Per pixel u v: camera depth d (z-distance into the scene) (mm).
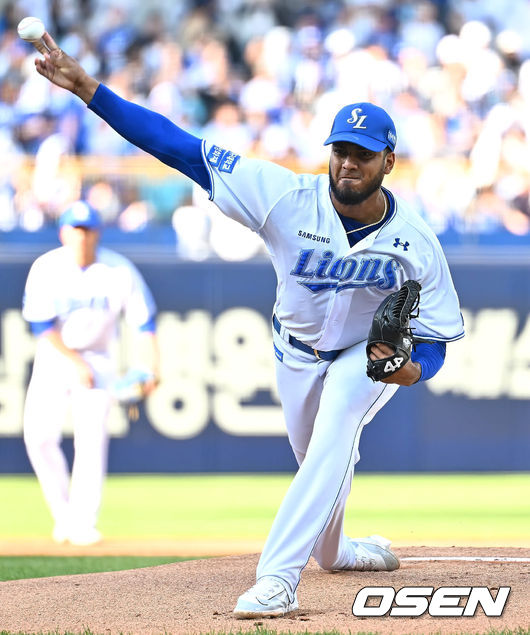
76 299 28000
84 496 27250
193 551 25203
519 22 48125
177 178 38750
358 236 13703
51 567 22344
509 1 48531
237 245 37375
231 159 13977
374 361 12961
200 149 14000
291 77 46125
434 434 36344
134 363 33750
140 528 28891
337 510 14875
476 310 36625
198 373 35844
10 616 14555
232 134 44562
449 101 45094
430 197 40469
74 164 39062
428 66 47156
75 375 27688
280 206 13781
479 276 36594
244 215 13953
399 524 28844
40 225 39094
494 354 36562
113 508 32188
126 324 33781
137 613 14375
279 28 48469
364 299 13969
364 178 13203
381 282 13836
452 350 36500
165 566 18469
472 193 40438
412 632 12828
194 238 37938
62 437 34250
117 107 13922
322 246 13742
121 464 35438
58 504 27406
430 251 13930
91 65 47500
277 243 14008
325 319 14141
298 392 14969
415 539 26125
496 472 36500
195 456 35781
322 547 15812
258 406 35969
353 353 14305
